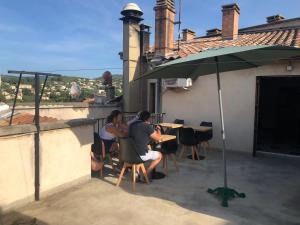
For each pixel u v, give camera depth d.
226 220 3.89
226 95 8.48
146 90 10.58
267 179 5.77
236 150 8.37
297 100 13.09
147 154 5.14
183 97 9.30
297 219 3.96
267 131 13.44
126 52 10.03
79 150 5.08
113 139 5.86
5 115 5.24
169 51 9.80
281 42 8.33
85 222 3.75
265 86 13.56
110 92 11.57
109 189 4.94
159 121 9.49
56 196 4.54
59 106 8.18
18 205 4.04
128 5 9.88
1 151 3.74
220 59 4.74
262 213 4.14
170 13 9.72
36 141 4.22
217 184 5.38
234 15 11.61
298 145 9.94
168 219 3.88
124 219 3.85
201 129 7.42
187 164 6.84
